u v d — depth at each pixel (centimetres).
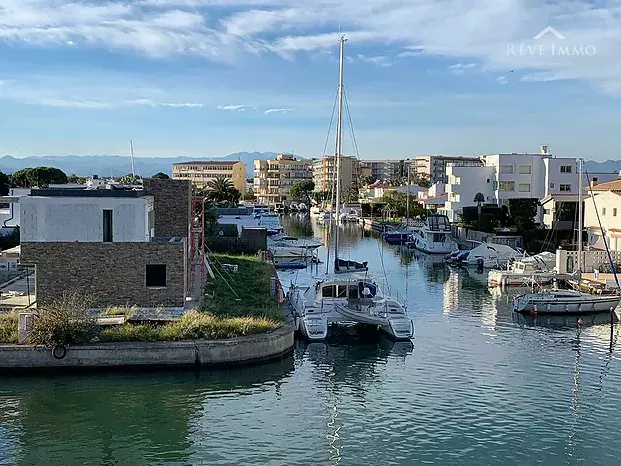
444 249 9244
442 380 3309
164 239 4422
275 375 3325
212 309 3822
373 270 7569
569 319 4753
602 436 2634
